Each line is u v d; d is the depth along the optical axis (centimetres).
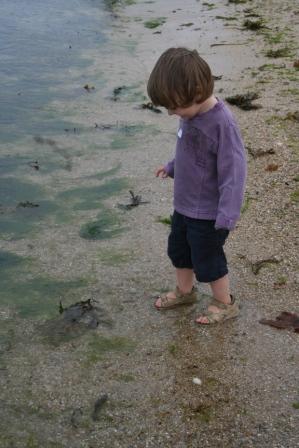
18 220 348
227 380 240
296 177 367
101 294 288
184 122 241
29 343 261
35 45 664
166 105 232
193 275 276
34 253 319
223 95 494
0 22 756
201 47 631
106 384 240
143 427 223
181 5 833
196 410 229
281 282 288
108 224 341
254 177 370
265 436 219
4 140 443
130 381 241
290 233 319
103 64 602
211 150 237
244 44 632
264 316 269
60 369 248
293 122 438
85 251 319
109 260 311
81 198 368
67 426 225
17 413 230
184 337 261
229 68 561
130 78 564
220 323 266
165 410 229
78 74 576
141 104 504
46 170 402
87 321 271
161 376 243
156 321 270
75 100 514
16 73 578
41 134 453
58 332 266
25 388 240
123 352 254
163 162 406
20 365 250
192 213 249
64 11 820
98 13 808
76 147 432
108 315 274
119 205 358
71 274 302
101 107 499
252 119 446
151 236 328
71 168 404
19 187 382
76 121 473
